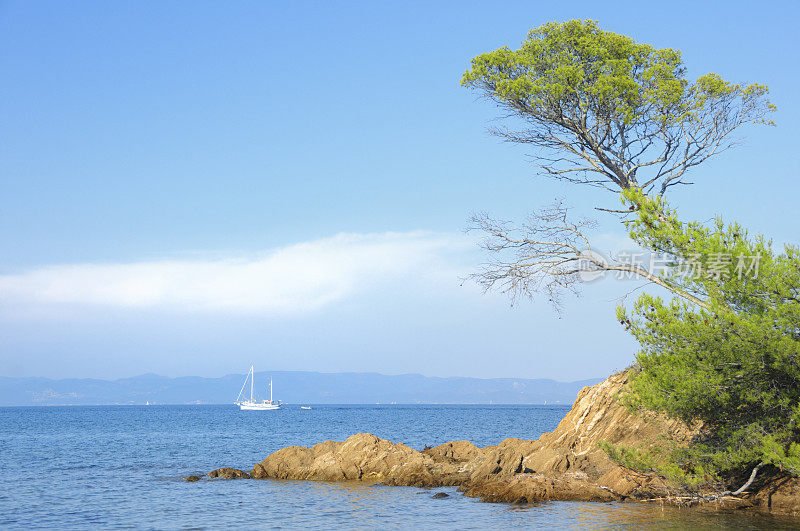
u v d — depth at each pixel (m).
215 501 25.80
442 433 76.56
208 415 188.75
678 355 18.92
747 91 25.84
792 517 19.70
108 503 25.86
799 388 18.09
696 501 21.86
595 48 25.39
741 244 17.95
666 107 25.42
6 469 39.22
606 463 27.11
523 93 25.75
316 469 31.61
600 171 26.70
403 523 20.86
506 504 23.72
